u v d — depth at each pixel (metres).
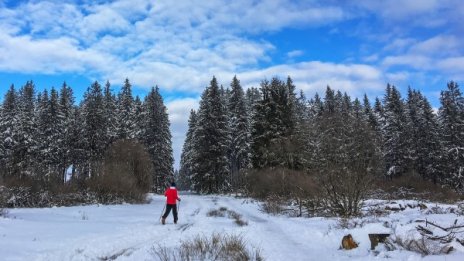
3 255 8.09
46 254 8.60
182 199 37.78
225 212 21.73
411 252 8.46
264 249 9.87
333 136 18.59
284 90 41.94
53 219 15.16
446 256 7.69
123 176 28.81
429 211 16.80
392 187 35.09
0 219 13.31
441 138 53.53
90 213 18.92
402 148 52.25
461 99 53.19
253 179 36.88
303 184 20.36
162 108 62.03
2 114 50.91
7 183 20.77
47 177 24.39
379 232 9.90
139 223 15.30
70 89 68.38
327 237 11.51
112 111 59.16
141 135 58.12
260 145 40.22
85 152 53.72
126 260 8.34
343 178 17.31
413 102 60.88
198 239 9.75
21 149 49.12
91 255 8.87
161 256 8.48
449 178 50.66
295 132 35.75
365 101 68.62
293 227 14.27
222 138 54.06
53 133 56.28
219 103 55.41
